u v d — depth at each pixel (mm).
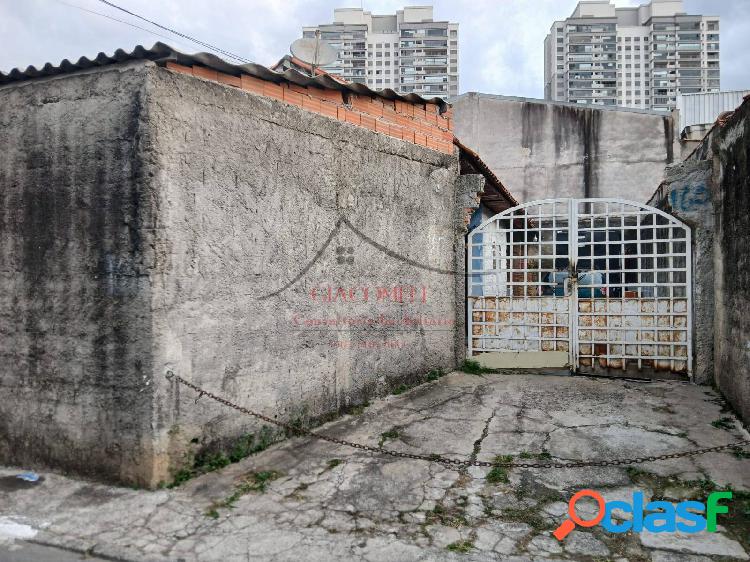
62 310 4020
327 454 4492
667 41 67562
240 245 4359
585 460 4328
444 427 5145
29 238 4125
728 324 5609
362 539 3197
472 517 3465
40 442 4137
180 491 3775
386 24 72938
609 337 6977
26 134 4102
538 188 15086
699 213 6441
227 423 4270
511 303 7391
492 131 15391
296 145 4895
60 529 3287
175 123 3838
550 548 3109
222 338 4223
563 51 69500
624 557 3020
